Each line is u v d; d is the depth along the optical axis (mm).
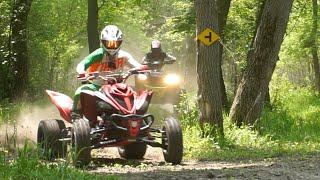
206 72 20156
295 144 20391
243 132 20984
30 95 35438
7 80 33188
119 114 13562
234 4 36156
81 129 13312
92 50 32875
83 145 13219
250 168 12523
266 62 22844
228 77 46188
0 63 33500
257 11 35438
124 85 14023
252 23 35781
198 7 20234
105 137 13867
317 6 50750
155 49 24734
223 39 33188
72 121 14656
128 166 13859
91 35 32969
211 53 20172
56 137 14641
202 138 19797
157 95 23844
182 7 35719
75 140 13273
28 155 11867
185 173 11891
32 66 38656
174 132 13977
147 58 24859
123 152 15961
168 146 13992
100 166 13938
